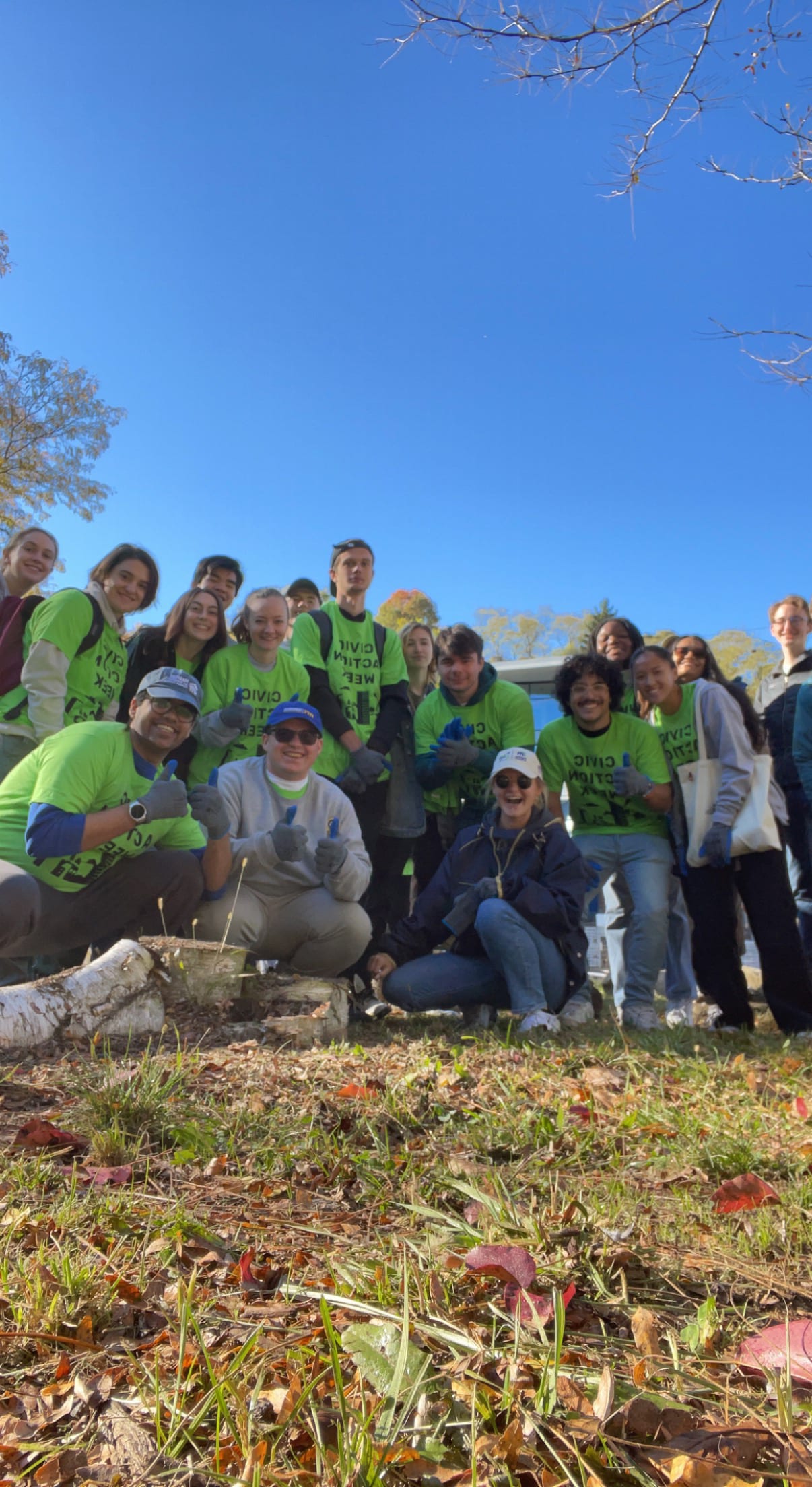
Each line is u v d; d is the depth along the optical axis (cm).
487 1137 248
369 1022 497
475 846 519
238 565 589
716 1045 454
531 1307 134
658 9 427
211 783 487
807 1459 107
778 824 529
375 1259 162
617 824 573
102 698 514
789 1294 162
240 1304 144
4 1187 188
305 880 481
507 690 599
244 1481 100
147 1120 234
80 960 485
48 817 393
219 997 378
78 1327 137
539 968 482
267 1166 216
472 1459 101
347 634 599
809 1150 245
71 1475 106
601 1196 208
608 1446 108
